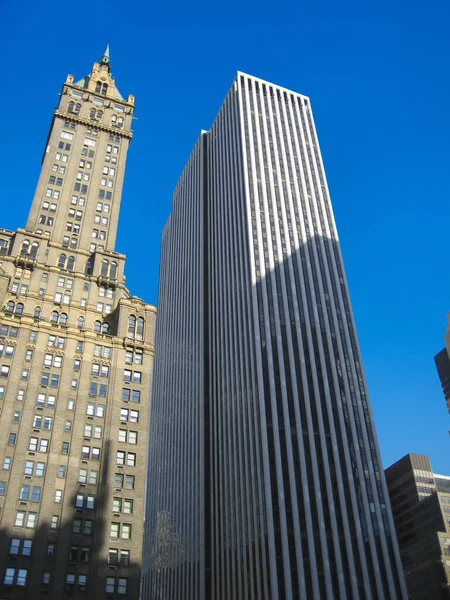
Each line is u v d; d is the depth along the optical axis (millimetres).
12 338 94188
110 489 84750
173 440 180250
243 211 165250
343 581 113500
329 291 157750
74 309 102188
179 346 192625
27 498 80438
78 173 123062
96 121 133125
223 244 174625
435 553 174625
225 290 164875
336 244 169875
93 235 115812
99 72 144375
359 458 131500
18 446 84250
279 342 141500
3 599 72438
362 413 139250
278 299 149000
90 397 92625
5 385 89125
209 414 156500
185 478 161625
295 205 171250
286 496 119438
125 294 109250
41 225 112750
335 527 119500
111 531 81750
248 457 130250
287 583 108812
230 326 156375
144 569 181375
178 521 159750
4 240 108188
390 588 116438
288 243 161625
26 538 77312
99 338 99250
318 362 142625
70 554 77938
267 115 189750
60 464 84750
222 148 194375
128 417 92938
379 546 121188
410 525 194500
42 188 117688
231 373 148875
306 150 187625
